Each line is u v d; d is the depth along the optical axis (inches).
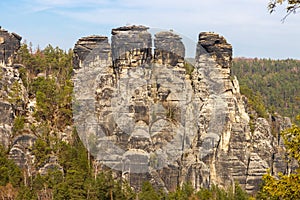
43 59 5989.2
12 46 5388.8
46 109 4987.7
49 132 4731.8
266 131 5265.8
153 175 4532.5
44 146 4424.2
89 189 3553.2
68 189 3521.2
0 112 4611.2
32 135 4559.5
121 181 4286.4
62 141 4576.8
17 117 4719.5
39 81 5354.3
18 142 4483.3
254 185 4948.3
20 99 4909.0
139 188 4453.7
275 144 5374.0
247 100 5757.9
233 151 4960.6
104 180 3705.7
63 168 4284.0
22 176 4055.1
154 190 4106.8
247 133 5128.0
